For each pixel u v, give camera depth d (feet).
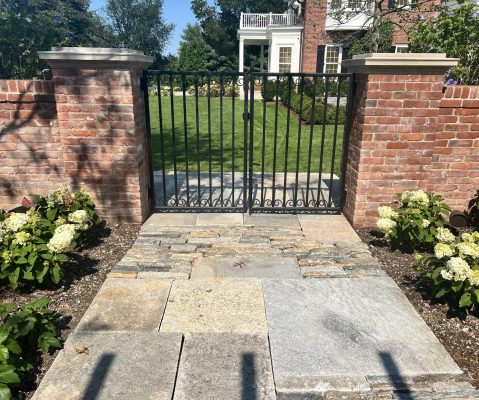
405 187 13.73
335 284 10.27
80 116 13.10
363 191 13.76
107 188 13.92
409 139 13.15
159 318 8.82
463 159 14.28
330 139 32.63
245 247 12.49
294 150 28.66
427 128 13.05
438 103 12.79
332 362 7.50
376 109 12.85
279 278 10.58
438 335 8.39
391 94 12.70
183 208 15.57
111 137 13.33
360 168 13.48
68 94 12.86
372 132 13.09
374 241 13.05
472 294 8.51
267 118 43.09
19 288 10.02
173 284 10.23
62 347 7.88
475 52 15.71
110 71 12.64
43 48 18.85
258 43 80.07
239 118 43.21
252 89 14.40
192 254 11.96
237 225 14.33
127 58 12.22
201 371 7.31
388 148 13.25
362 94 13.21
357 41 29.73
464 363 7.60
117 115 13.10
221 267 11.16
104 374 7.17
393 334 8.31
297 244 12.72
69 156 13.53
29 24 18.69
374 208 13.94
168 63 128.36
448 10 20.70
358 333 8.34
